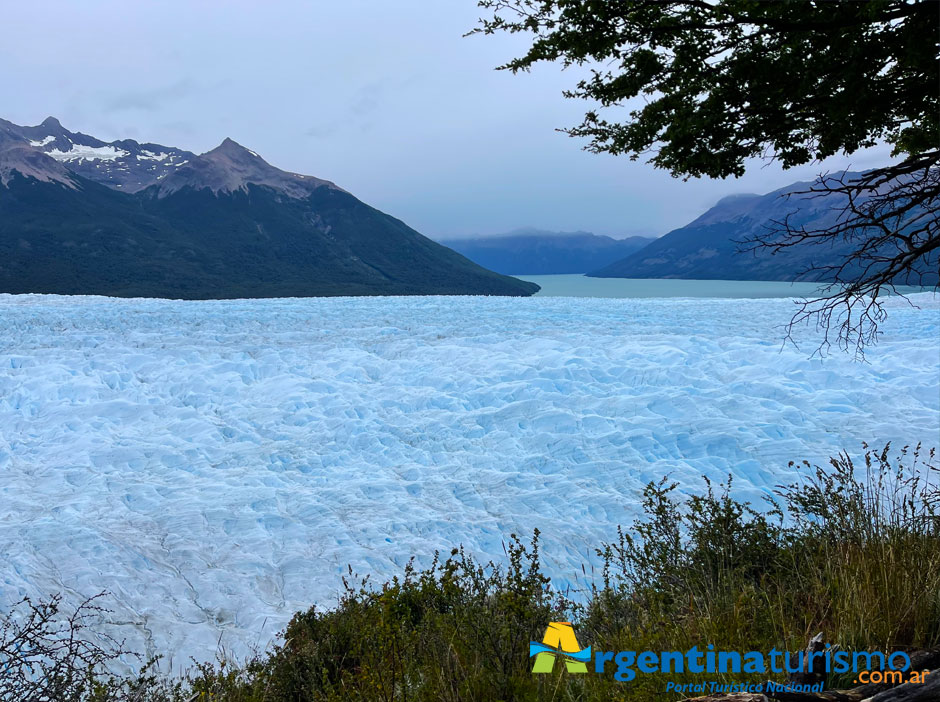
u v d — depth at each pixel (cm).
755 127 359
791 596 330
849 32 328
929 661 248
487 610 343
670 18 340
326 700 348
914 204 351
